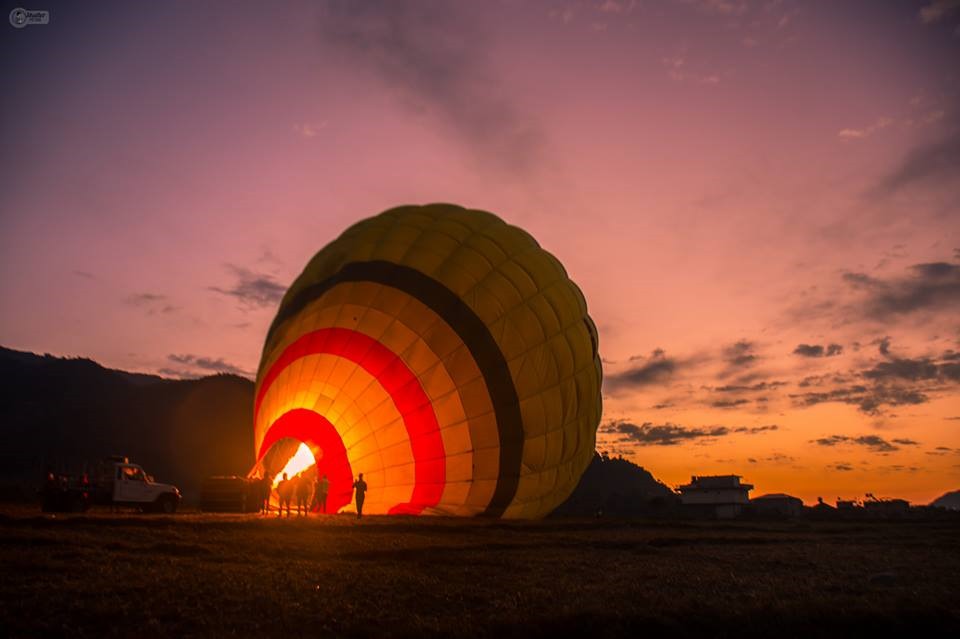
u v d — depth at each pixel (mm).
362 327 25000
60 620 7773
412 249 26812
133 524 16172
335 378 24500
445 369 24625
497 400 24688
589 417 27875
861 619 9414
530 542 18391
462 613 9180
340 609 8992
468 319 25219
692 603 10000
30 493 35281
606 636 8422
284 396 25125
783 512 84750
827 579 13172
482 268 26531
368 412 24234
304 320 26000
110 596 8867
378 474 23953
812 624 9289
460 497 24719
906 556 18391
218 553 13078
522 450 24953
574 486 29812
